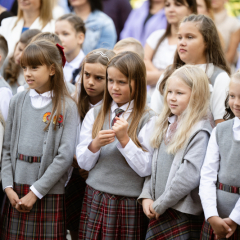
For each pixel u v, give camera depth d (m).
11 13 17.89
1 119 10.17
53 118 9.48
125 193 9.01
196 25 10.12
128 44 12.77
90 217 9.23
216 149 8.36
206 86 8.81
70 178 10.87
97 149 9.09
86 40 17.11
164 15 17.19
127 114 9.36
